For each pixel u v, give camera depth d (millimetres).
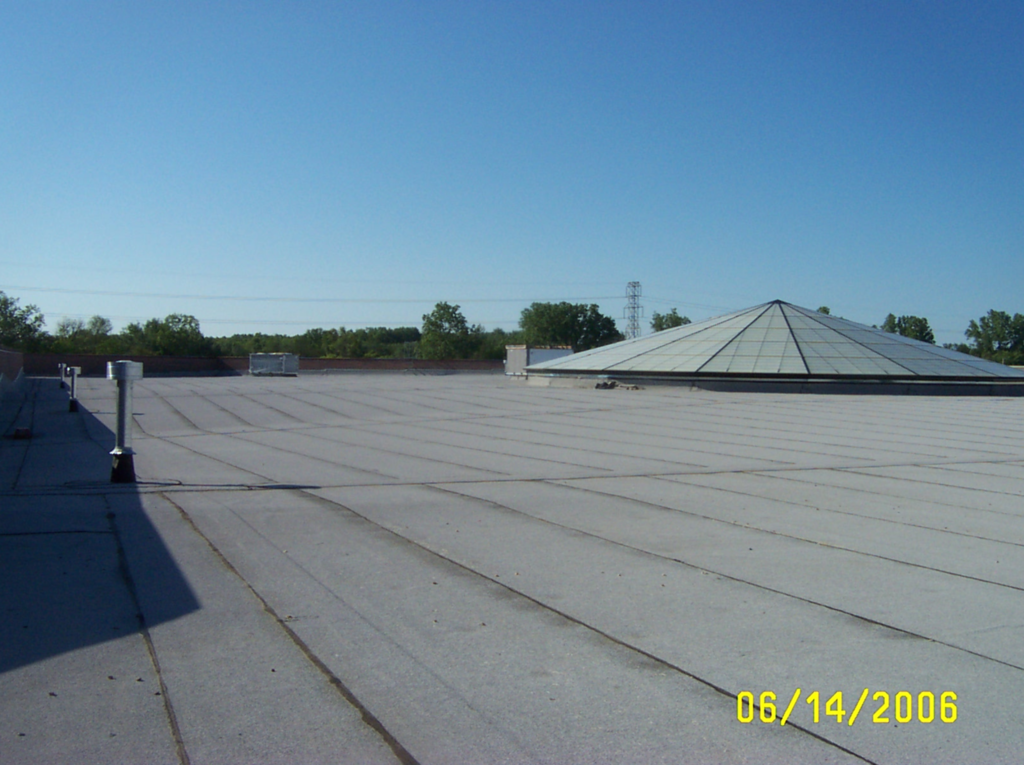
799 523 9141
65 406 29875
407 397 33094
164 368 69625
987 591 6562
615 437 18969
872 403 29797
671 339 43438
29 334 79562
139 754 3881
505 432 20281
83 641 5273
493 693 4578
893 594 6445
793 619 5820
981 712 4414
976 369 38125
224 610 5906
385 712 4340
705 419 23641
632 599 6242
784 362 37531
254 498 10445
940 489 11602
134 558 7270
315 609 5953
